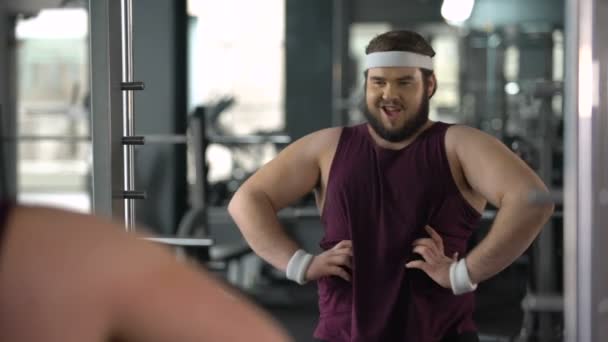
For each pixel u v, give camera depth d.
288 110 9.35
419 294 2.38
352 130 2.53
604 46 1.85
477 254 2.35
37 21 8.81
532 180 2.36
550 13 10.02
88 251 0.96
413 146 2.42
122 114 2.50
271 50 10.27
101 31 2.41
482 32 9.84
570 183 1.86
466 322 2.46
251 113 10.38
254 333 1.02
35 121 11.04
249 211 2.55
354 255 2.40
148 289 0.98
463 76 10.00
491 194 2.38
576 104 1.84
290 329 5.69
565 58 1.91
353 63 10.82
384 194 2.40
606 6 1.84
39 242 0.95
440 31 11.41
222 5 9.84
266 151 8.61
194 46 8.55
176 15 5.91
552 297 2.83
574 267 1.87
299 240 6.25
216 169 8.89
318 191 2.60
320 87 9.29
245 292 6.43
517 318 5.04
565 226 1.89
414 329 2.37
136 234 1.04
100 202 2.44
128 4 2.51
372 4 11.35
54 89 11.00
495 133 7.29
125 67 2.51
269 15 10.18
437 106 10.48
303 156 2.56
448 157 2.41
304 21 9.27
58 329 0.94
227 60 10.11
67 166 11.23
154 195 5.95
